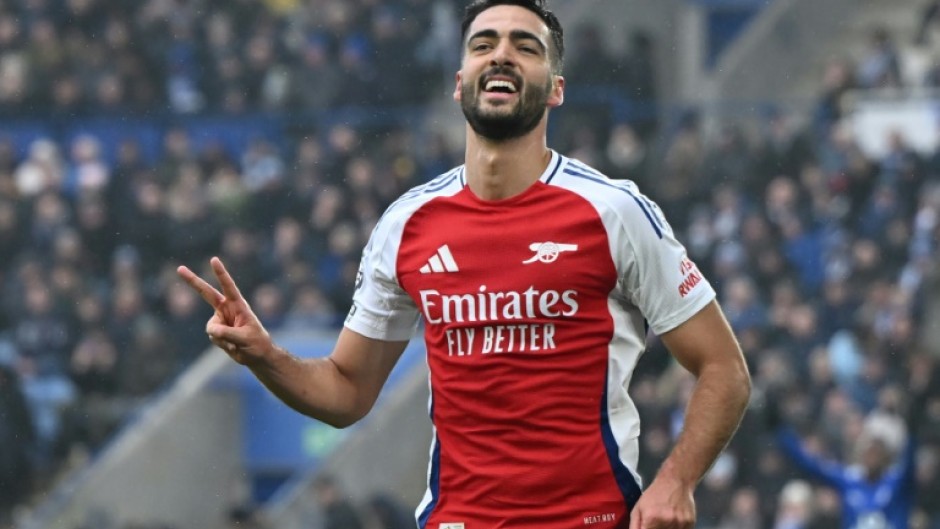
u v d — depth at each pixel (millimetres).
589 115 53938
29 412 47000
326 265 51625
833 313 46344
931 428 40812
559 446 13953
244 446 46312
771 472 40438
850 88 55188
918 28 63781
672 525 13625
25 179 56562
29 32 60781
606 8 62719
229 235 52594
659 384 43000
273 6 61781
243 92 59750
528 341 14078
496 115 14133
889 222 49969
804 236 50500
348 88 58750
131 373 49156
